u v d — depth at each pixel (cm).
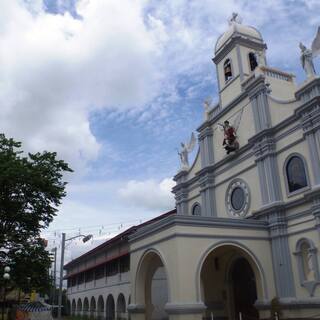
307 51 2183
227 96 2878
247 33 2959
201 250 2075
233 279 2547
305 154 2136
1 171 2455
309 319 1944
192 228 2094
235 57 2875
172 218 2088
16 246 2538
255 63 2877
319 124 2036
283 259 2139
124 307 3616
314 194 1994
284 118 2303
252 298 2375
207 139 2938
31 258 2514
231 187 2628
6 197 2494
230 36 2961
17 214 2511
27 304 3891
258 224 2241
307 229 2062
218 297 2484
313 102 2066
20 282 2481
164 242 2156
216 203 2759
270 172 2298
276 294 2144
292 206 2155
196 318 1939
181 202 3177
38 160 2698
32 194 2586
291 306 2036
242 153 2581
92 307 4628
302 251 2088
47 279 2598
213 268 2547
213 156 2886
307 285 1997
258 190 2391
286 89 2577
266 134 2359
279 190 2255
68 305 5719
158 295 3256
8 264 2473
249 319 2362
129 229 3541
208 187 2809
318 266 1975
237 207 2567
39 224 2620
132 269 2484
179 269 1992
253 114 2525
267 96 2459
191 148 3297
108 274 4112
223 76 2969
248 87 2586
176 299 1967
